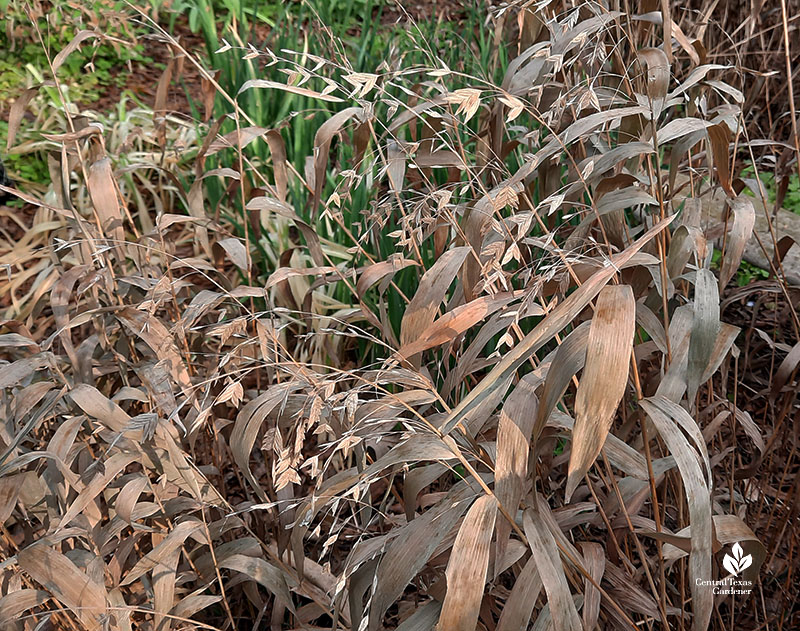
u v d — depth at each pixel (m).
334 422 1.08
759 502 1.46
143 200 2.97
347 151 2.40
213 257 1.57
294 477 0.84
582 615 0.95
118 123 3.27
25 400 1.12
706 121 1.02
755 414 1.96
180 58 1.43
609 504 1.12
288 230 2.53
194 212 1.49
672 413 0.87
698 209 1.21
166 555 1.07
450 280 0.97
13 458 1.15
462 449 0.97
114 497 1.25
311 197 1.72
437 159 1.21
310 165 1.55
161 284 1.11
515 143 1.25
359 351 2.17
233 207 2.62
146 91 4.09
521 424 0.84
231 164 2.54
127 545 1.20
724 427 1.65
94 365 1.36
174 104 3.95
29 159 3.36
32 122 3.60
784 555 1.57
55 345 2.14
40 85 1.25
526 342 0.72
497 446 0.83
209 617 1.52
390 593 0.85
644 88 1.16
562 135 1.00
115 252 1.32
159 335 1.11
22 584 1.19
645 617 1.21
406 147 1.13
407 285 1.90
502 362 0.73
